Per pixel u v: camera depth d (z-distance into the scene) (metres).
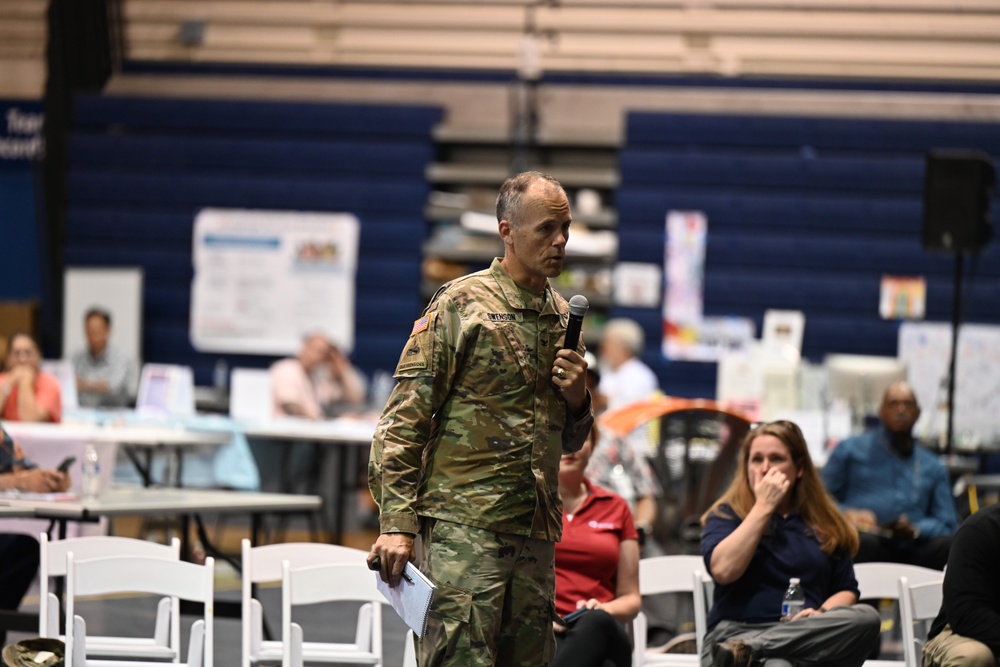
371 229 38.03
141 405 27.78
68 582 12.28
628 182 37.34
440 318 10.10
